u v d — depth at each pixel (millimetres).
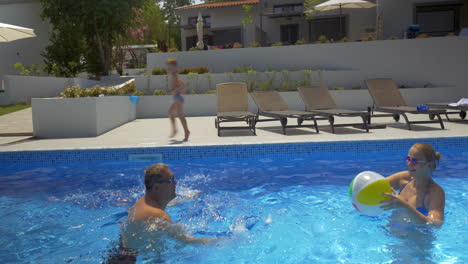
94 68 22781
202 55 15633
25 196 4266
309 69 14922
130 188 4547
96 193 4352
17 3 21328
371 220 3268
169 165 5773
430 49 14078
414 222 2654
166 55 15852
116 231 2922
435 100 13094
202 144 6367
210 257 2598
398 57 14297
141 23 25062
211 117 12102
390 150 6414
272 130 8430
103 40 22812
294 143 6352
